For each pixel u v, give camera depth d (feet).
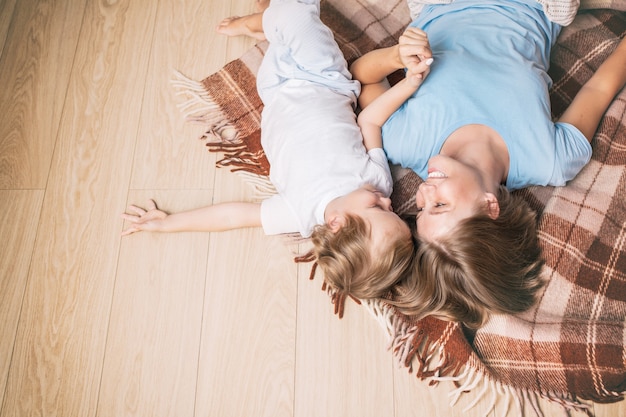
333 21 4.90
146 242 4.37
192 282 4.26
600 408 3.75
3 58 4.97
